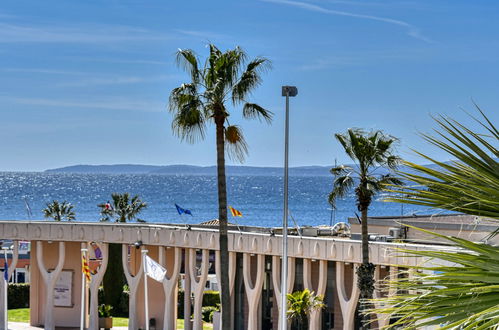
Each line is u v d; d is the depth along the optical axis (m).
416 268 9.04
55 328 82.25
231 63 48.12
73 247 82.06
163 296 79.69
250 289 65.94
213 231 70.00
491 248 8.66
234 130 48.31
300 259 64.25
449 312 8.46
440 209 8.92
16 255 80.38
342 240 58.22
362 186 52.94
